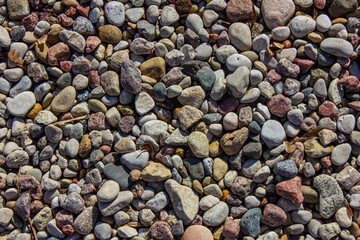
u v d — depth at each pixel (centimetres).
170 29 75
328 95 73
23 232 73
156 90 73
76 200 71
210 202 71
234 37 74
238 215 72
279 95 72
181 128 73
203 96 73
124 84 73
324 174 72
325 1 74
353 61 74
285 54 73
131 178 71
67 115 74
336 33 74
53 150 74
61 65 74
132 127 74
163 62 74
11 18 76
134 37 76
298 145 72
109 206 71
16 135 75
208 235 70
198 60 74
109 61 75
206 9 76
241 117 72
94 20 75
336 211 71
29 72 75
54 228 71
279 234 71
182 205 70
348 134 73
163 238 70
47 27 76
